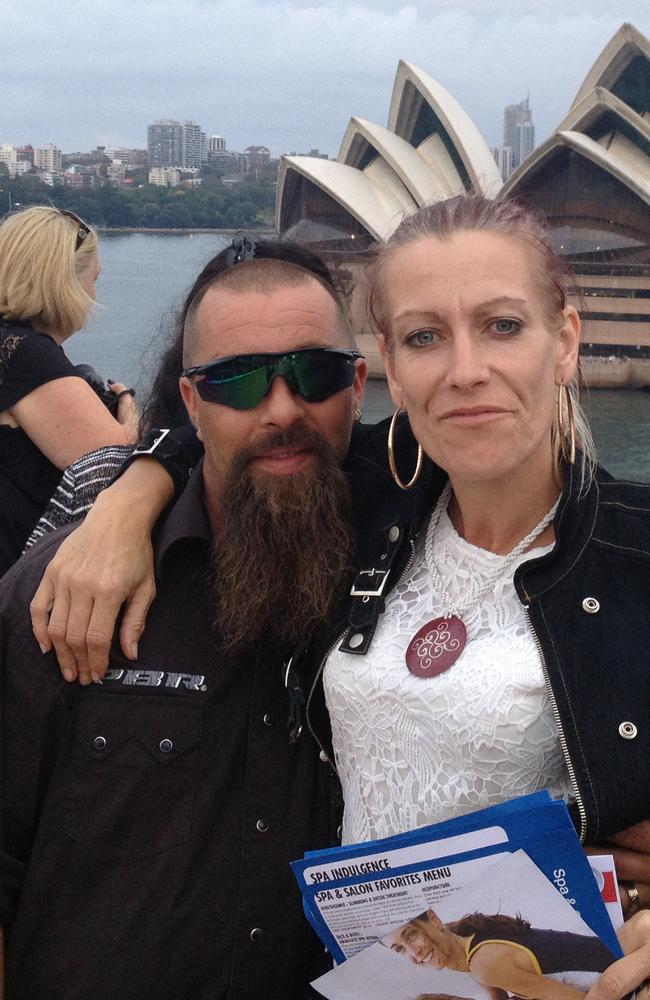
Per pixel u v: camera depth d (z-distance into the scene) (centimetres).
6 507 305
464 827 135
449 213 150
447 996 146
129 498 199
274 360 183
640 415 3872
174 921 183
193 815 186
